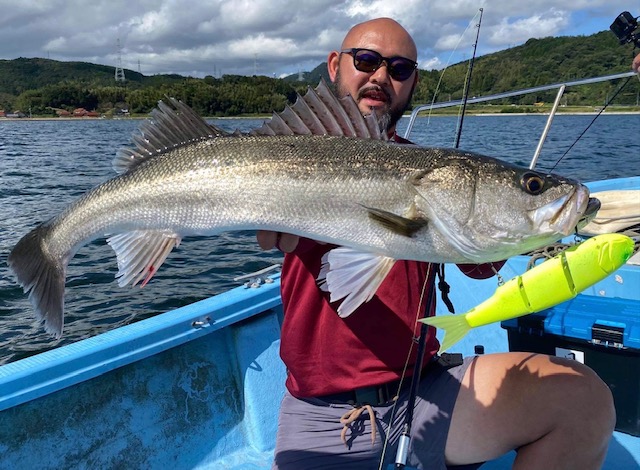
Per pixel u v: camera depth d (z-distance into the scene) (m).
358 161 0.74
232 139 0.77
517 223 0.73
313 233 0.74
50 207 4.04
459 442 0.75
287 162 0.75
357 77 0.92
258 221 0.75
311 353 0.81
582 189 0.72
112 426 0.94
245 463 1.03
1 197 4.45
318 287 0.79
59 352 0.90
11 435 0.84
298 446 0.81
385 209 0.74
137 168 0.79
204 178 0.76
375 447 0.78
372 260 0.73
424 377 0.81
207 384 1.08
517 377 0.74
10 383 0.82
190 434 1.03
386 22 0.93
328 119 0.78
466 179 0.73
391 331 0.78
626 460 0.95
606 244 0.58
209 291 2.47
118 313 2.24
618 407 1.00
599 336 0.96
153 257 0.78
